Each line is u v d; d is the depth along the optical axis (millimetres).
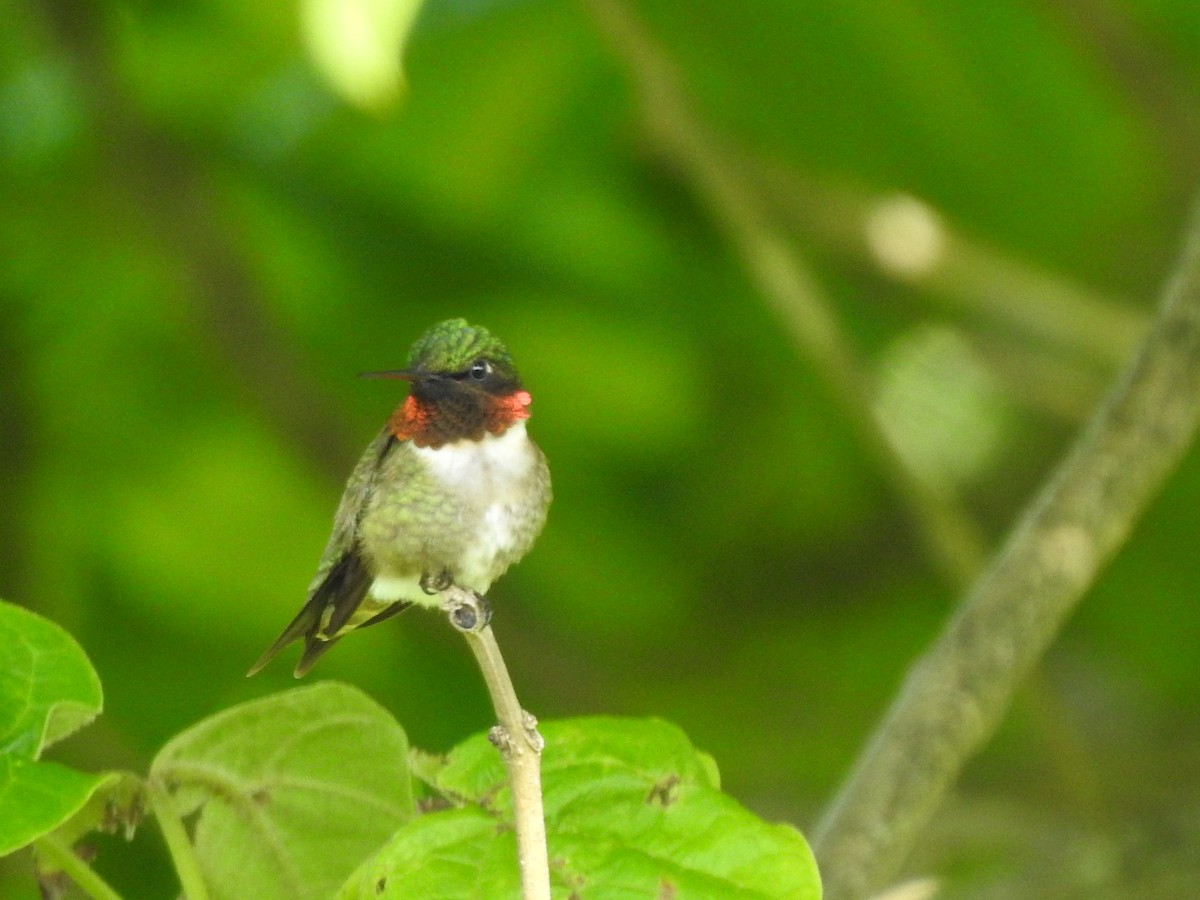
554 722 4922
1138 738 13320
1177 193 11789
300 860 5445
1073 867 10062
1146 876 9844
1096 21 10898
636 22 10055
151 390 13023
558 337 12797
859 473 13711
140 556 13328
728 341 13203
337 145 11664
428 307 12664
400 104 10750
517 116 11516
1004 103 11922
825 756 12891
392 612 6922
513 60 11203
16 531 12266
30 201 11938
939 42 11594
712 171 10172
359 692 5242
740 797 12328
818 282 12742
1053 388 12539
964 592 9672
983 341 12703
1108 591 14188
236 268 11617
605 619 13805
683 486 13750
